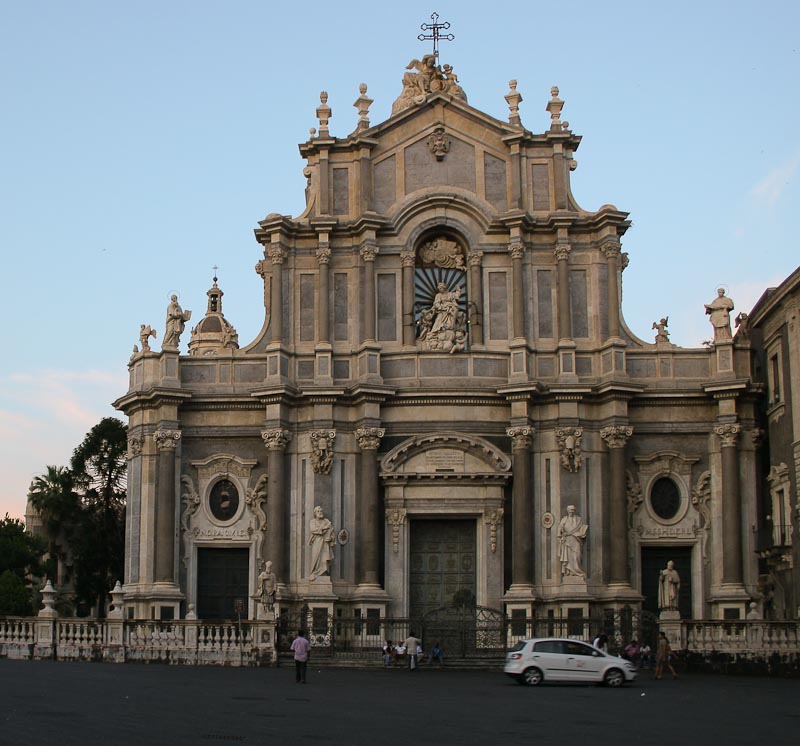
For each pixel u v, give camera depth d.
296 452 55.84
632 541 55.09
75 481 87.38
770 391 54.59
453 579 55.81
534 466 55.28
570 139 57.69
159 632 47.53
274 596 51.78
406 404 55.59
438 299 56.75
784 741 24.12
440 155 57.91
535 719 28.05
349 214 57.81
